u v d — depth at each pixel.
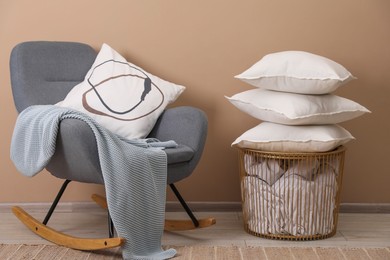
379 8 3.31
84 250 2.73
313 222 2.89
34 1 3.31
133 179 2.57
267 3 3.32
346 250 2.74
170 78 3.36
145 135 2.96
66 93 3.09
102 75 3.03
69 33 3.33
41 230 2.88
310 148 2.86
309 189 2.86
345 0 3.31
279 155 2.87
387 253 2.70
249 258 2.63
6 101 3.35
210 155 3.40
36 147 2.63
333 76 2.76
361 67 3.34
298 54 2.88
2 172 3.38
